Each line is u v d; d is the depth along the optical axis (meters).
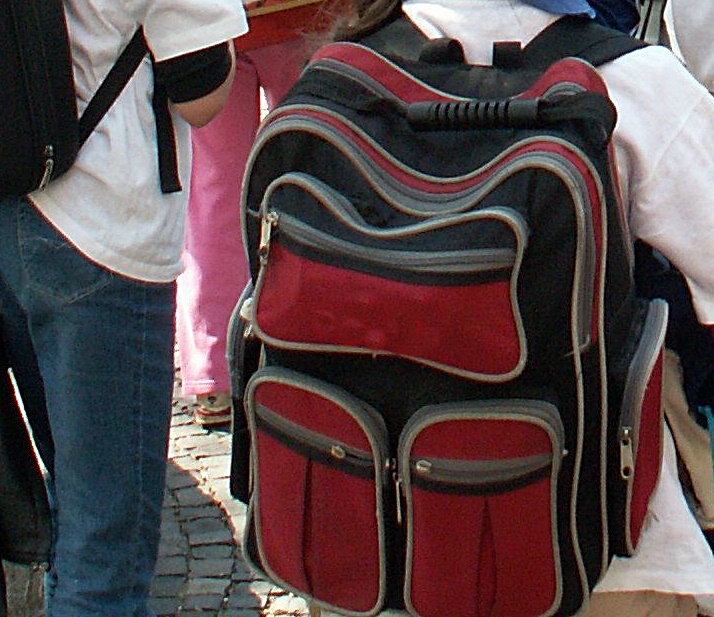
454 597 2.12
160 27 2.51
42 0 2.31
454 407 2.02
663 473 2.34
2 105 2.32
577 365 2.00
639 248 2.37
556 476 2.04
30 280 2.53
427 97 2.12
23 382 2.77
